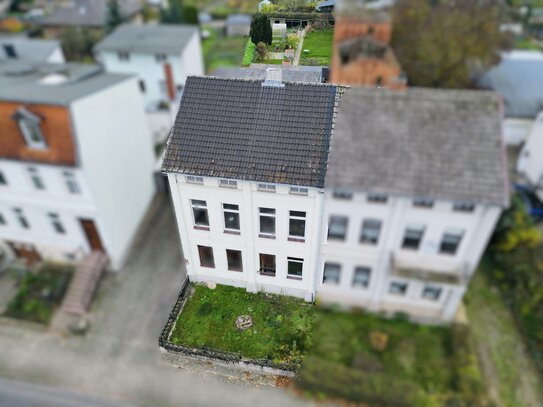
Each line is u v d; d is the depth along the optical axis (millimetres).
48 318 12586
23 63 15570
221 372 7043
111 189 12953
